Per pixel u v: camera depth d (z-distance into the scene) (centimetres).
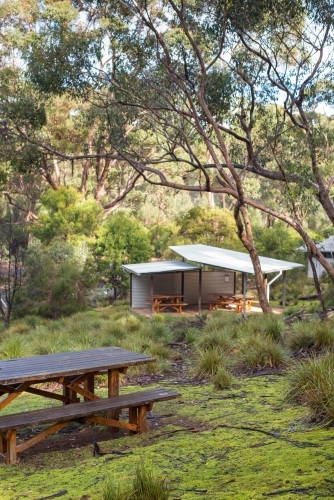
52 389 778
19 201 3916
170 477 386
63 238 3097
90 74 1616
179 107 1791
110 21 1553
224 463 409
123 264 3162
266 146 1603
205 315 1950
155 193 4656
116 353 586
